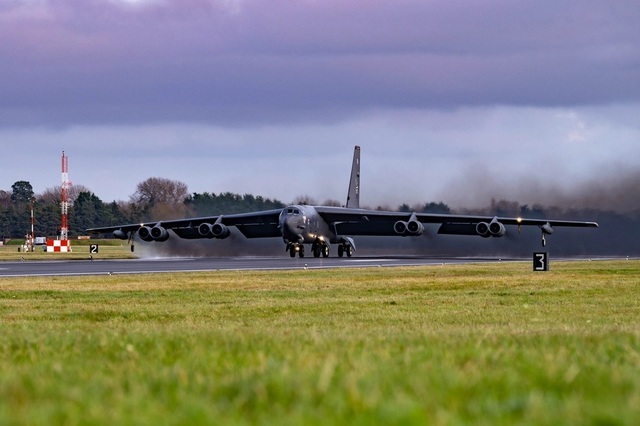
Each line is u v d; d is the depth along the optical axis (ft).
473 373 95.96
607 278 492.54
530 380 91.40
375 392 79.51
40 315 277.64
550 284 435.94
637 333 161.58
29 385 90.22
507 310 288.71
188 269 623.77
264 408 74.95
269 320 254.27
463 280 472.44
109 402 78.54
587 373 96.22
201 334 160.04
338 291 388.57
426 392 82.48
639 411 68.08
